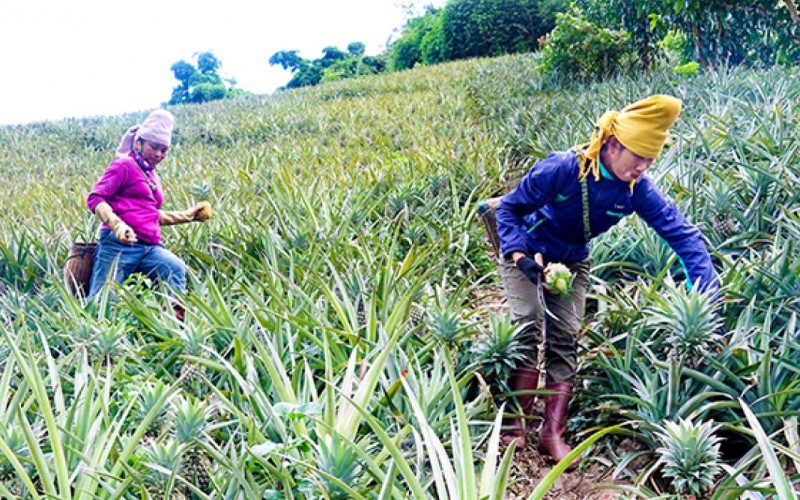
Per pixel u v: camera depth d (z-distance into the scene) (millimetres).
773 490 2250
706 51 11391
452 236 5934
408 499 2488
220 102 23250
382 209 6852
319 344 3652
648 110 2877
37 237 6512
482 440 3227
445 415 3221
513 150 9242
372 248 5609
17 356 2732
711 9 10656
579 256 3445
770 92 8141
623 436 3338
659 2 11242
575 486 3143
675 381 3084
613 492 3027
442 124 11219
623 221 5008
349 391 2900
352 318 3799
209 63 59062
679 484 2701
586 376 3551
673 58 14219
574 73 13789
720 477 2936
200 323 3881
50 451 3018
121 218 5047
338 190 7129
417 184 7258
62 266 6129
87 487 2527
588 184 3158
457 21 29172
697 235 3281
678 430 2770
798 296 3535
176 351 3844
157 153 5160
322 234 5746
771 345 3457
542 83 13828
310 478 2492
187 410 2793
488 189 6996
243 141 13875
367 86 20047
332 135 12617
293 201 6523
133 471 2439
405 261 4684
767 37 10938
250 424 2773
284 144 11914
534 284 3424
